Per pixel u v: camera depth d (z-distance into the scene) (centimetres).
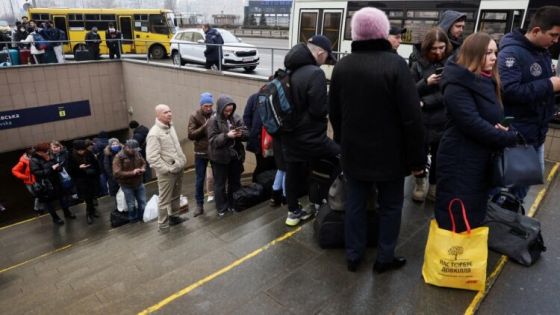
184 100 1242
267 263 318
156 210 649
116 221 655
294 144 352
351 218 288
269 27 4062
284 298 275
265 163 561
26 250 652
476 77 236
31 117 1316
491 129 231
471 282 259
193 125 533
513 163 240
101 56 1622
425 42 344
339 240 333
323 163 374
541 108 299
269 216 443
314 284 288
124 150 625
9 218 1208
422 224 361
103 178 886
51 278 430
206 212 551
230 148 484
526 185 242
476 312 250
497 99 244
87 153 712
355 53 247
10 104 1266
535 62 281
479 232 254
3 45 1377
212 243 399
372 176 260
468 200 251
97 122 1487
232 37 1359
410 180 462
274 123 345
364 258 316
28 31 1466
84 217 789
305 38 1208
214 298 280
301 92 333
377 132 249
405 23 980
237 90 1047
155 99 1376
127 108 1545
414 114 237
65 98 1383
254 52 1237
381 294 273
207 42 1140
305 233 364
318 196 385
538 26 273
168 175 503
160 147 495
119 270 369
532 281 277
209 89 1131
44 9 1862
